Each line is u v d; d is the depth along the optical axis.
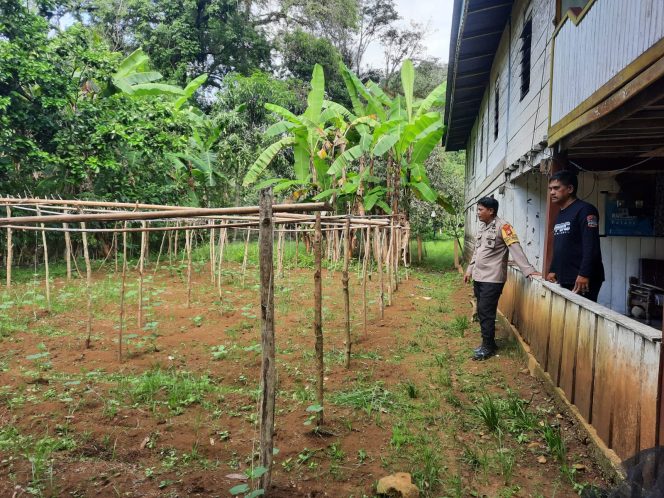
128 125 12.53
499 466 3.26
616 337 3.03
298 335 6.43
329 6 30.06
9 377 4.68
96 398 4.14
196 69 25.53
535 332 5.08
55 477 2.99
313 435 3.64
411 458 3.34
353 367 5.20
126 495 2.83
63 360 5.32
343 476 3.10
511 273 6.54
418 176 13.90
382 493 2.83
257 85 19.03
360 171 14.93
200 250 15.44
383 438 3.63
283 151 18.97
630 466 2.08
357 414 4.03
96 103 12.42
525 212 8.48
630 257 7.31
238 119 16.50
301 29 28.72
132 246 14.05
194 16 24.56
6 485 2.89
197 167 14.73
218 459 3.26
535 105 6.81
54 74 11.14
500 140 10.00
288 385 4.68
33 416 3.78
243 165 17.25
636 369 2.73
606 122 3.88
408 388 4.50
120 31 24.50
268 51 27.42
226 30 24.80
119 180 12.97
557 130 5.11
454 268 15.54
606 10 3.87
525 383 4.73
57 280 10.84
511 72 8.86
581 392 3.64
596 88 4.09
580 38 4.52
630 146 5.39
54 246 13.88
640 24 3.26
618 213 7.27
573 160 6.44
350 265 13.83
